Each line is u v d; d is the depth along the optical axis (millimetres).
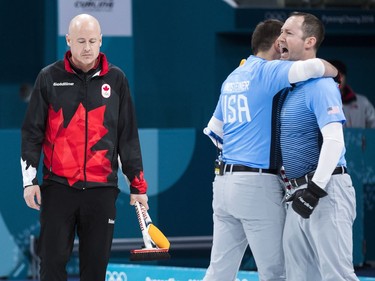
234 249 20953
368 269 33594
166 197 33562
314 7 38844
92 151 20312
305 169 19625
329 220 19469
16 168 32219
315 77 19250
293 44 20172
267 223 20109
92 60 20031
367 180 33281
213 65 37844
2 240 32188
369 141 33219
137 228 32906
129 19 38594
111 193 20594
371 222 33750
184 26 38375
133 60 38781
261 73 19922
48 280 20562
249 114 20031
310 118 19500
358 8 39281
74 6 37844
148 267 27156
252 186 20000
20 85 40156
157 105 38844
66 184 20281
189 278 26375
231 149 20391
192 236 33875
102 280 20781
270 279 20469
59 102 20297
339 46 40969
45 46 38875
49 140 20453
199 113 38250
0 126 40125
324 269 19656
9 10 39844
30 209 32438
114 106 20562
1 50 40094
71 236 20641
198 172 33906
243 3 38281
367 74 41531
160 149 33438
